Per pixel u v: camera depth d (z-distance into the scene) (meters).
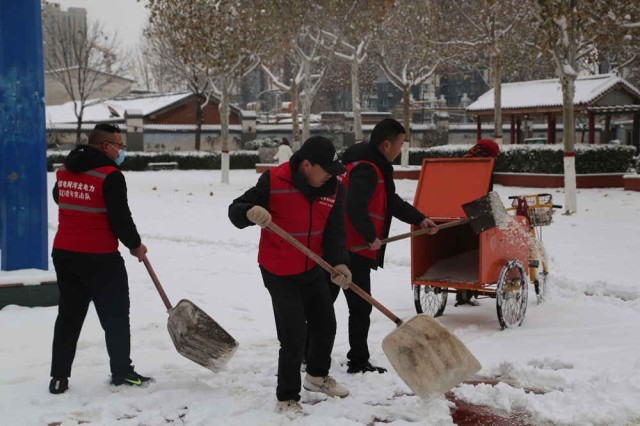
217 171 39.19
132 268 9.96
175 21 25.25
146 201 20.03
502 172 25.11
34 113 7.98
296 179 4.43
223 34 24.91
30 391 4.93
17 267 7.93
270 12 24.08
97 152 4.91
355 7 24.44
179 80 62.00
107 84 64.81
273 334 6.57
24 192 7.94
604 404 4.46
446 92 75.31
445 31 29.22
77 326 4.96
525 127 43.22
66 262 4.87
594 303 7.63
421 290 7.77
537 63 31.30
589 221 14.50
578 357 5.56
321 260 4.45
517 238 6.89
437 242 7.35
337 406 4.59
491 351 5.85
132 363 5.62
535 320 6.94
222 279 9.18
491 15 25.88
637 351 5.74
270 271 4.57
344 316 7.18
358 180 5.18
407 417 4.45
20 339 6.34
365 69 51.34
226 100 26.97
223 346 4.82
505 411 4.53
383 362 5.61
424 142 49.88
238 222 4.36
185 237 12.91
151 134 47.81
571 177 15.93
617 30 17.31
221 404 4.61
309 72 26.05
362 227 5.12
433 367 4.45
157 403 4.67
